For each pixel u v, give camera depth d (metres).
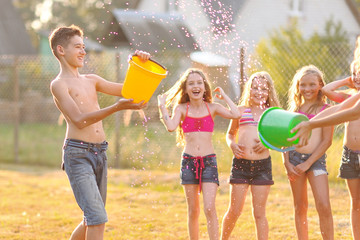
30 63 22.64
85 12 63.75
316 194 5.20
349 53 12.16
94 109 4.81
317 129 5.29
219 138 12.63
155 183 9.89
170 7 26.95
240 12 26.34
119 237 6.21
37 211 7.66
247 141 5.42
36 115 22.00
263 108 5.60
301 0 28.84
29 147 16.28
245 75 9.23
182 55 17.86
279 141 4.15
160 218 7.18
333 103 6.71
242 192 5.39
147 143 14.58
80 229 4.86
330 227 5.14
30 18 65.94
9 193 9.05
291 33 18.62
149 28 23.97
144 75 4.42
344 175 5.32
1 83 23.17
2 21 36.69
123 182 10.13
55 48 4.77
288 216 7.09
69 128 4.68
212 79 13.44
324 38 19.50
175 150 13.82
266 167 5.37
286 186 9.23
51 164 13.43
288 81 12.03
